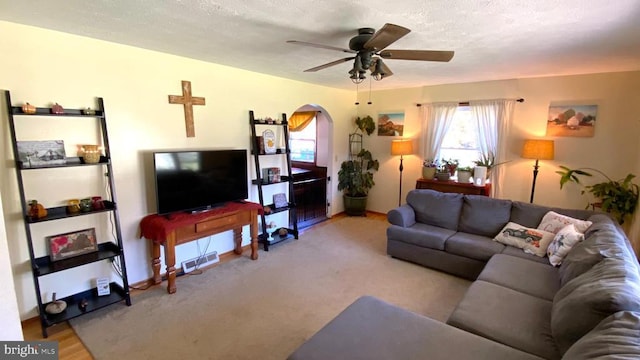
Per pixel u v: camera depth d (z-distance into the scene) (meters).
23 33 2.41
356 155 6.24
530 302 2.16
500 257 2.97
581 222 3.06
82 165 2.59
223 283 3.33
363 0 1.86
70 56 2.65
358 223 5.53
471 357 1.57
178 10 2.07
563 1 1.83
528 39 2.58
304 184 6.09
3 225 1.17
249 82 4.12
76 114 2.57
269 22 2.27
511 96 4.59
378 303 2.06
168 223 3.08
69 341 2.41
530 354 1.62
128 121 3.06
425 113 5.35
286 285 3.30
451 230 3.88
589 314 1.54
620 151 3.97
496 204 3.70
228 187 3.78
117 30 2.51
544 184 4.48
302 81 4.87
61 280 2.76
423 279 3.45
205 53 3.22
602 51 2.94
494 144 4.74
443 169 5.11
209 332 2.53
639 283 1.64
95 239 2.87
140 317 2.72
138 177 3.19
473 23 2.22
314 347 1.64
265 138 4.39
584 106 4.12
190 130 3.55
